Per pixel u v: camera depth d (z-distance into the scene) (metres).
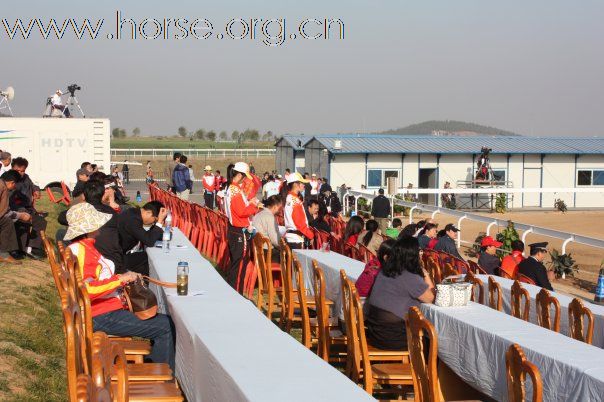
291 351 4.66
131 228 8.99
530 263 11.09
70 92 32.69
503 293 8.05
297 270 7.95
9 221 11.56
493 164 42.53
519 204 42.50
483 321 5.97
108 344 3.56
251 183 14.91
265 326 5.33
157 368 5.98
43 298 9.76
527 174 43.00
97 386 3.12
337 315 8.62
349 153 40.41
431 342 5.10
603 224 33.59
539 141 45.25
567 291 16.61
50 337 8.05
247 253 11.38
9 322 7.98
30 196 13.79
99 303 6.44
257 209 12.69
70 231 6.54
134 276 6.54
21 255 12.28
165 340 6.54
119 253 8.22
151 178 41.84
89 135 31.09
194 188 50.97
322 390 3.92
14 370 6.59
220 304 6.12
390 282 6.64
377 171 41.12
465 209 41.19
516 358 4.38
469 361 5.91
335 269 8.86
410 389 6.66
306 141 46.56
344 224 15.84
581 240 17.98
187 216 16.84
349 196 35.34
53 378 6.82
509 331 5.66
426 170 42.84
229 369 4.27
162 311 7.40
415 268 6.65
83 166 16.20
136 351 6.29
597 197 43.50
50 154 30.84
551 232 19.00
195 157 72.88
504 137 46.06
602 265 18.62
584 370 4.70
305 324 7.88
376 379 6.29
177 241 10.24
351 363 6.70
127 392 3.78
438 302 6.46
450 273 8.30
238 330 5.20
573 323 6.84
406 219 33.38
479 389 5.81
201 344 4.91
